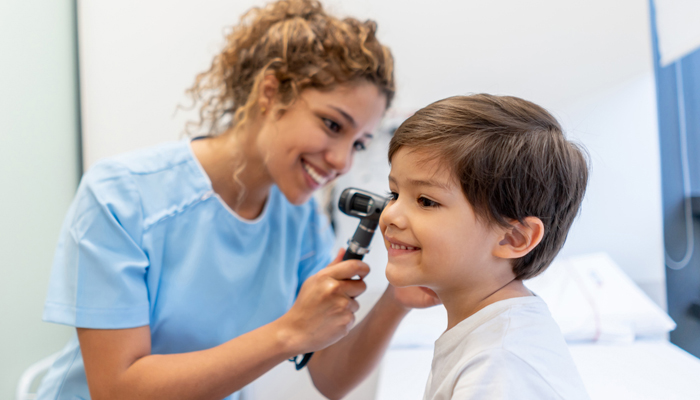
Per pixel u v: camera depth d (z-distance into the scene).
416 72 1.25
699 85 1.00
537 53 1.20
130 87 1.32
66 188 1.27
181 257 0.68
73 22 1.31
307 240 0.92
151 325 0.66
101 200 0.59
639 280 1.17
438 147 0.43
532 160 0.43
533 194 0.44
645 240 1.16
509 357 0.38
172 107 1.32
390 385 0.89
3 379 1.02
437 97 1.25
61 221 1.24
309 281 0.55
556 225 0.47
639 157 1.16
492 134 0.43
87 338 0.56
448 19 1.23
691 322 1.03
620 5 1.15
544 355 0.40
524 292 0.47
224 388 0.53
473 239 0.43
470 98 0.47
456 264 0.44
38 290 1.15
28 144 1.13
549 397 0.37
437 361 0.47
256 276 0.78
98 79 1.32
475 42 1.23
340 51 0.62
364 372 0.70
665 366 0.89
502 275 0.47
